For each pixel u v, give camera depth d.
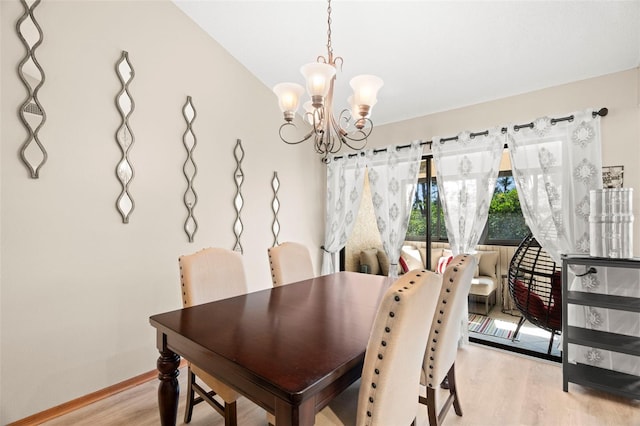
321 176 4.20
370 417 1.01
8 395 1.80
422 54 2.61
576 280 2.50
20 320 1.84
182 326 1.42
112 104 2.22
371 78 1.62
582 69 2.48
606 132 2.45
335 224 4.02
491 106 3.00
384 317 0.99
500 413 1.98
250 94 3.26
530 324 2.90
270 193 3.49
